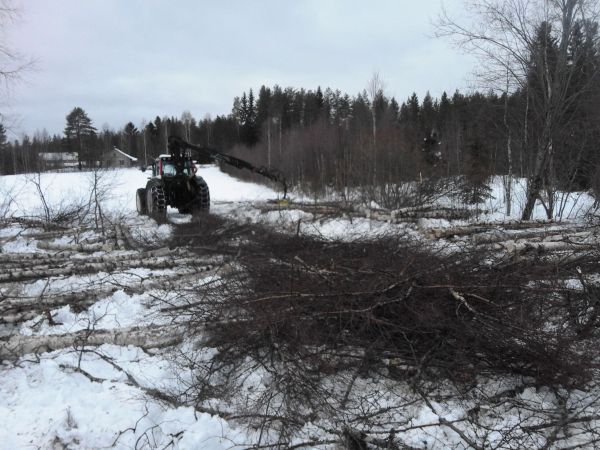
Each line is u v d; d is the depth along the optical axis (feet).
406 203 48.60
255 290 15.20
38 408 10.82
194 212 42.06
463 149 68.69
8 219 37.29
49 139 232.53
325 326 13.16
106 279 20.47
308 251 19.94
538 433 9.60
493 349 11.93
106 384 11.82
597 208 36.19
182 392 11.51
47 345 13.93
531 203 36.42
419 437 9.70
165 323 15.51
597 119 35.04
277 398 11.07
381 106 116.37
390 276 13.94
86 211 40.47
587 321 13.97
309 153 107.34
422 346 12.55
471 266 15.19
